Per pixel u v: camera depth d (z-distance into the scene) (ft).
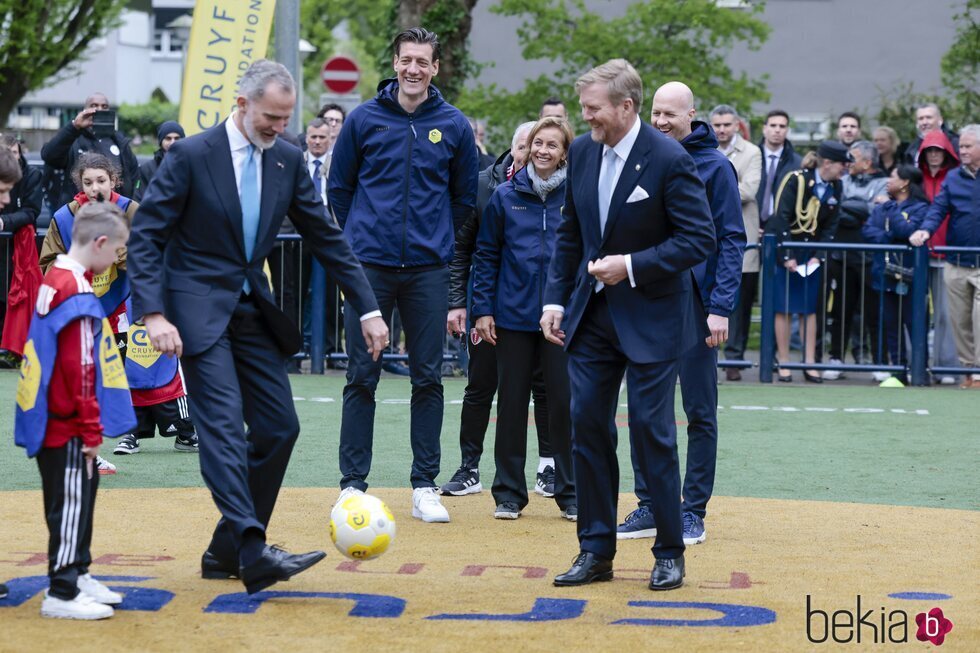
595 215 20.25
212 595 19.33
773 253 47.52
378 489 28.94
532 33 80.48
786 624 18.16
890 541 24.03
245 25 46.73
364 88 178.29
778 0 85.05
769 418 39.68
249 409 20.08
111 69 202.59
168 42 230.27
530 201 26.43
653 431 20.10
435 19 67.82
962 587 20.52
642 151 19.95
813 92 85.10
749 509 26.99
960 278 47.06
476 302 26.53
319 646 16.80
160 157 44.04
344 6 166.61
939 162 48.73
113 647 16.65
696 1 71.46
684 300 20.36
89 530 18.30
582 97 19.88
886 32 84.33
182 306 19.36
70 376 17.69
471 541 23.90
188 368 19.43
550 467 29.14
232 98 46.73
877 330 47.75
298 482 29.37
